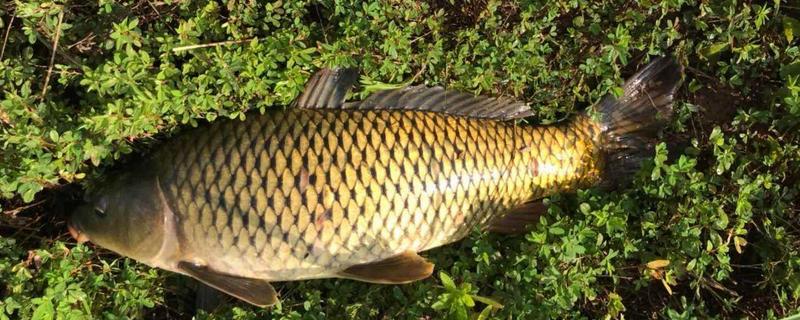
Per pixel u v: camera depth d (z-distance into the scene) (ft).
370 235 1.71
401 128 1.73
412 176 1.72
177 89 1.73
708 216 1.83
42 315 1.67
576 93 1.95
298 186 1.67
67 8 1.77
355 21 1.84
